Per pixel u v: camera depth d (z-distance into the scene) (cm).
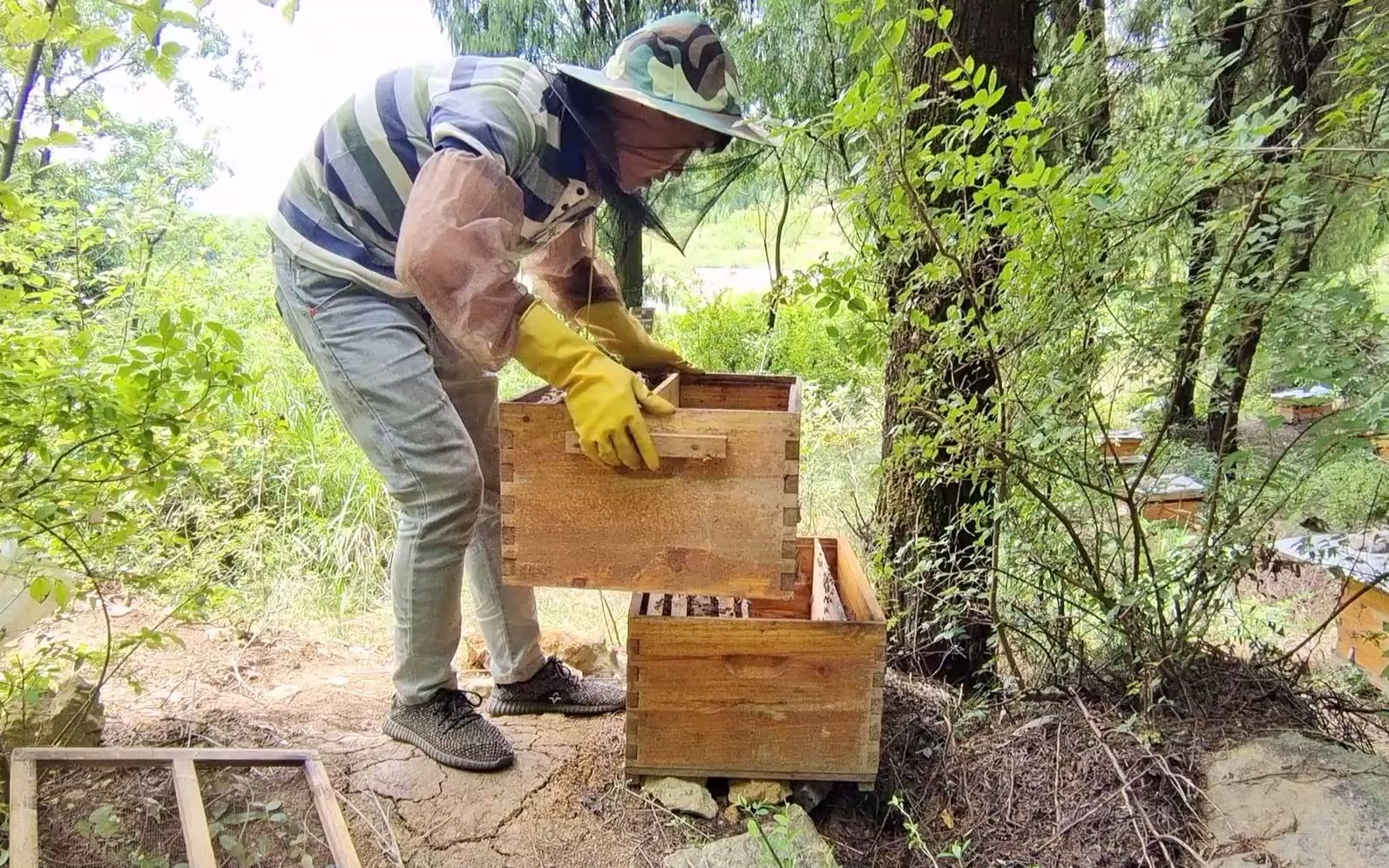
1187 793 182
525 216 187
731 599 228
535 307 166
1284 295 173
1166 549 215
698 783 200
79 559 183
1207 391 210
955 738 214
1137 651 208
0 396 161
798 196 311
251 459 383
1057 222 173
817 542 248
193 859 157
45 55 175
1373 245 227
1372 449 182
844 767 196
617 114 178
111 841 166
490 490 230
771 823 188
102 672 198
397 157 185
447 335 164
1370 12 208
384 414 193
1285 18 281
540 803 197
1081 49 188
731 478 166
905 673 262
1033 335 193
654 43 171
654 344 240
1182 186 174
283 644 290
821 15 316
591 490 168
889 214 191
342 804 191
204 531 307
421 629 205
